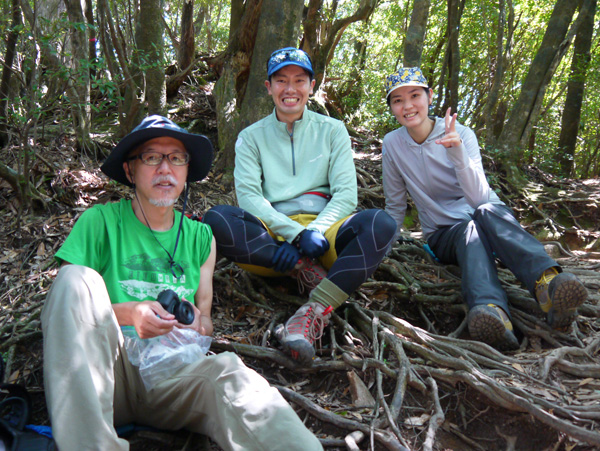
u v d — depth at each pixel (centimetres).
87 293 159
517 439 212
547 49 568
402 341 249
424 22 486
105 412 155
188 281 206
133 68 438
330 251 262
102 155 428
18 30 339
